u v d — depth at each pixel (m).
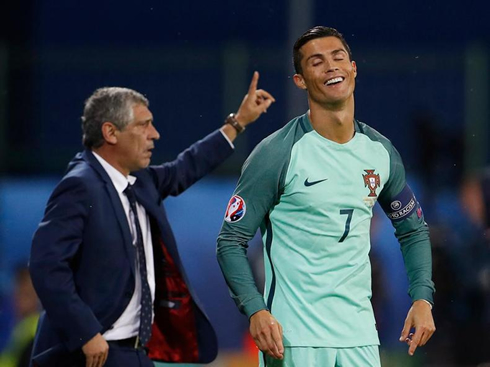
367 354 14.81
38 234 16.08
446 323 28.83
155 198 17.36
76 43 46.56
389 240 32.66
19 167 36.81
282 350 14.15
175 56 37.00
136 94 17.17
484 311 28.48
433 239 29.45
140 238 16.78
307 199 14.64
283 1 46.53
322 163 14.71
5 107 36.81
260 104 19.12
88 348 15.78
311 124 14.91
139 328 16.50
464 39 46.19
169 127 37.22
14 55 37.12
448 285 28.81
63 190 16.27
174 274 17.41
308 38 14.92
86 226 16.28
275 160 14.66
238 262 14.71
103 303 16.28
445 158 36.19
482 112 36.59
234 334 33.34
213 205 34.59
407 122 36.84
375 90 37.03
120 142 16.84
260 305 14.45
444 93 36.78
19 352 22.16
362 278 14.88
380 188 14.98
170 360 17.77
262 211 14.86
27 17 45.44
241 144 36.59
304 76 14.91
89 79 37.34
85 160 16.86
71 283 15.91
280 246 14.93
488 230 24.27
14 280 30.31
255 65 36.88
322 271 14.69
